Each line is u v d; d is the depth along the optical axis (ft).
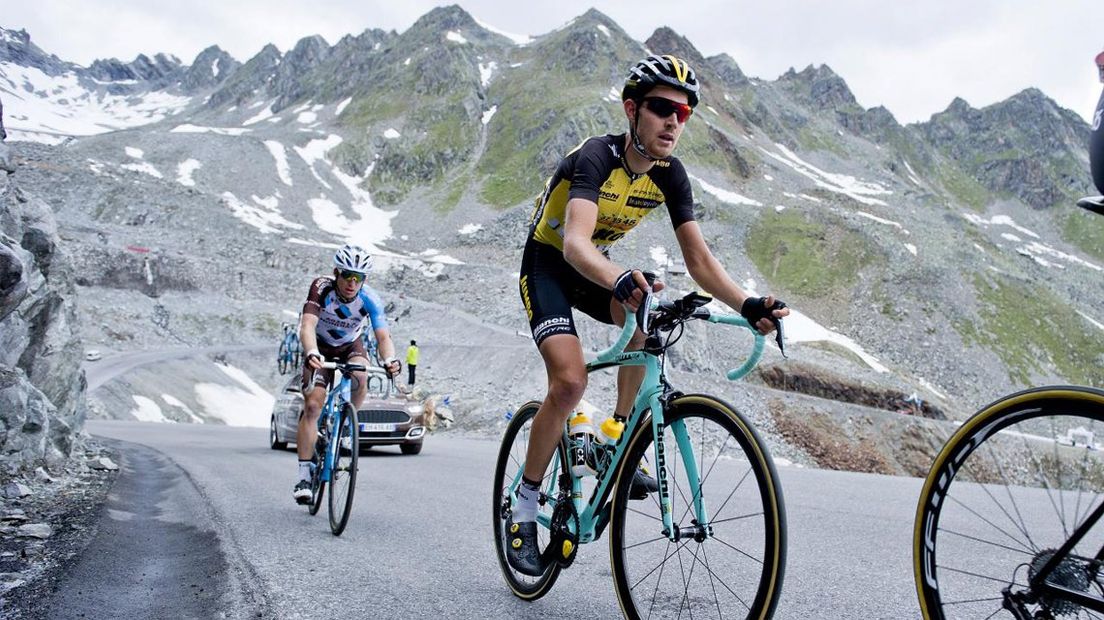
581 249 8.75
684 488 8.13
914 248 449.89
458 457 36.83
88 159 437.99
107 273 252.83
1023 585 6.30
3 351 23.91
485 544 14.52
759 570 8.52
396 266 331.98
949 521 8.03
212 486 22.81
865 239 446.19
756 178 543.39
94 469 25.22
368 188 532.32
